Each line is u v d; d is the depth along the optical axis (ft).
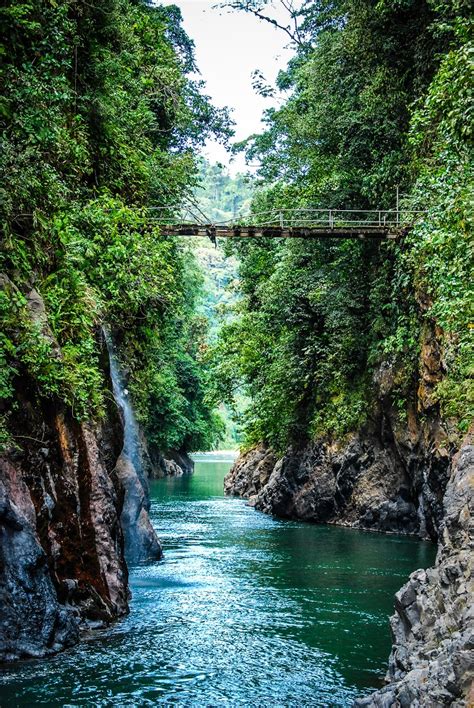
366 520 76.43
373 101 75.31
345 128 80.48
